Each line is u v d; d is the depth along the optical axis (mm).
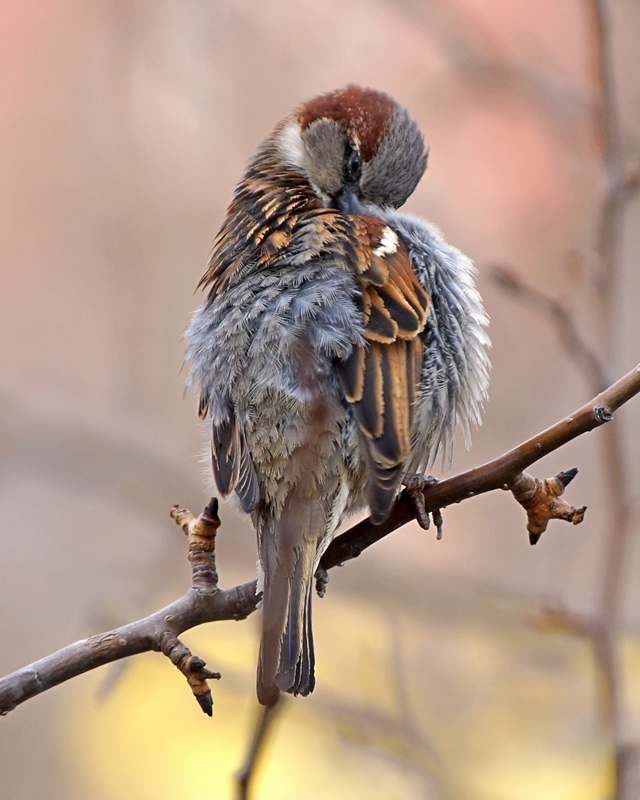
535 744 11086
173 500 13031
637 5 13289
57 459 13266
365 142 9078
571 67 13148
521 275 13164
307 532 6539
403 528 14477
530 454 6453
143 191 13977
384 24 14094
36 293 14883
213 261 7797
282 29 14023
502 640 11266
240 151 13961
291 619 6285
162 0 14055
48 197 14648
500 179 13938
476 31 12562
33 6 14734
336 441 6664
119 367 13781
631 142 10664
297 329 6859
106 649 6246
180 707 12336
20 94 14672
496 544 14234
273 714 6129
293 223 7535
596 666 7621
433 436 7125
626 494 7781
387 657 11680
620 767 7336
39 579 13742
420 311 6977
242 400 6844
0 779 12234
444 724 11383
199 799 11828
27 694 6145
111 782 12086
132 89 14055
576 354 7887
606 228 8086
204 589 6465
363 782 10852
